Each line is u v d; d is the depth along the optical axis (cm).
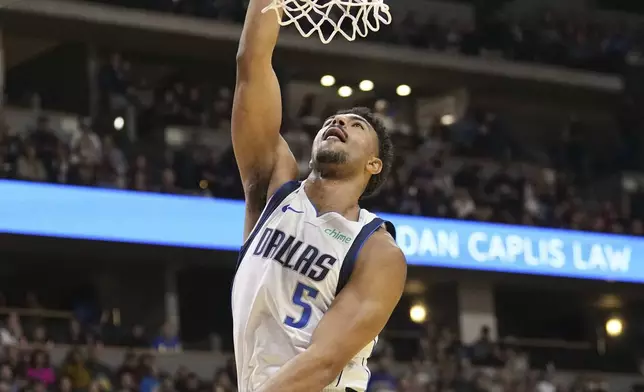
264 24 493
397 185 2295
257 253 455
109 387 1784
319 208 465
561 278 2384
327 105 2619
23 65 2422
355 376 445
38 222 1952
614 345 2578
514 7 2919
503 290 2536
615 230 2470
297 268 444
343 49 2553
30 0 2166
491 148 2588
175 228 2081
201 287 2372
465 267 2284
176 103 2372
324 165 472
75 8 2311
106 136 2200
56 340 1953
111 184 2036
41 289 2314
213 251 2120
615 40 2878
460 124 2597
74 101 2372
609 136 2878
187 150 2245
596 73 2800
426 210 2283
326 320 432
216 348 2142
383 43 2605
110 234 2011
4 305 2145
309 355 421
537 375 2192
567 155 2680
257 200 489
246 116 488
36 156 1989
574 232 2414
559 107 2853
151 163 2183
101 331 1981
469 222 2312
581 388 2239
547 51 2780
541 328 2677
